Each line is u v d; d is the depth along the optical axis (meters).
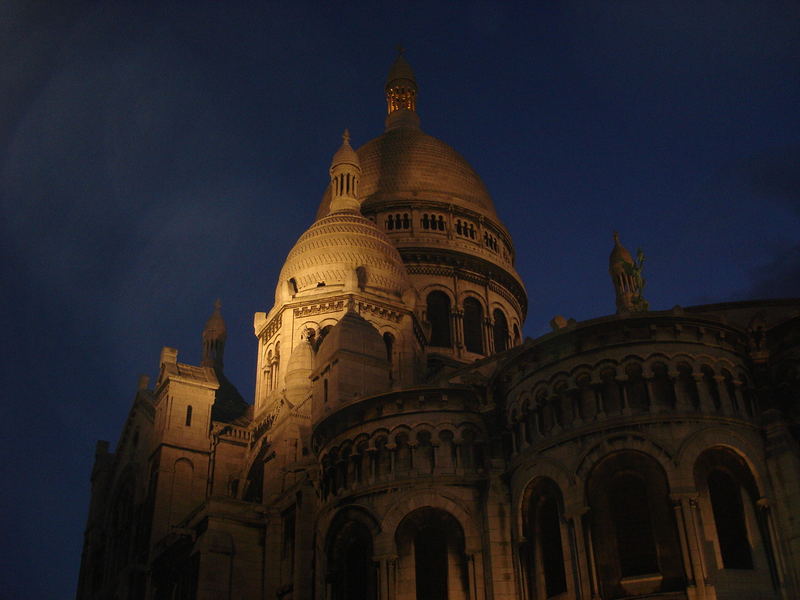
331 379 53.56
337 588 46.09
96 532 74.94
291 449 58.03
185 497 63.78
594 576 38.31
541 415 43.19
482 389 46.88
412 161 89.81
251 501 62.94
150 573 60.69
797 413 41.47
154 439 66.75
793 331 42.88
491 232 89.38
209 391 68.25
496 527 43.69
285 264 75.00
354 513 46.34
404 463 46.41
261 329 73.62
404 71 108.25
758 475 39.69
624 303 60.50
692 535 37.34
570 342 43.09
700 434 39.66
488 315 83.69
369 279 71.69
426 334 76.62
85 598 72.38
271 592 53.28
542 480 42.28
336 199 80.12
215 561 53.28
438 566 44.44
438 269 83.31
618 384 41.22
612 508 39.59
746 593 36.91
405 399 47.72
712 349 42.06
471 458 46.12
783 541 38.50
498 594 42.09
